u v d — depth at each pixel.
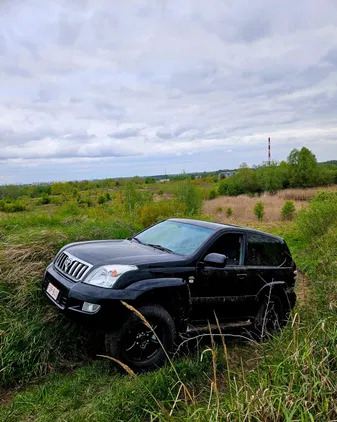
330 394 3.12
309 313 5.55
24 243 6.60
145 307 4.35
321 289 6.55
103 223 9.91
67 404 3.67
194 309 4.96
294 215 25.23
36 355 4.50
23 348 4.52
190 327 5.01
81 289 4.25
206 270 4.98
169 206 16.88
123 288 4.27
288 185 54.78
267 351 4.51
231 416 2.91
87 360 4.73
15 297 5.22
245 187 51.66
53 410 3.60
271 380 3.40
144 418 3.45
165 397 3.74
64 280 4.55
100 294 4.15
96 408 3.48
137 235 6.20
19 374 4.29
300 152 54.66
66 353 4.73
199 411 3.01
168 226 6.02
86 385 4.07
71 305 4.26
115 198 19.39
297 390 3.18
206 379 4.26
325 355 3.67
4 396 4.00
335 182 56.03
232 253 5.47
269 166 59.12
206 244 5.14
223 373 4.51
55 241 6.85
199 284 4.92
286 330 4.95
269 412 2.92
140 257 4.74
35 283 5.45
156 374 4.11
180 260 4.82
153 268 4.56
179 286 4.61
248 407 2.88
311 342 3.79
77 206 16.86
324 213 13.43
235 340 5.62
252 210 29.78
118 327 4.22
